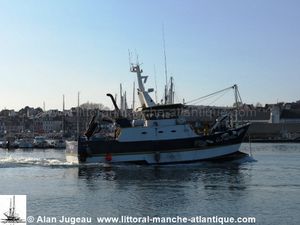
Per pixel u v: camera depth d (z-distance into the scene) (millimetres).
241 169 76625
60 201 49812
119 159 82000
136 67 85750
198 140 82062
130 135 82062
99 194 53750
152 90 84750
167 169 76750
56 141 181125
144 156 81625
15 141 183750
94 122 86812
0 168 80625
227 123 90188
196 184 60594
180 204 48062
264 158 105250
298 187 57688
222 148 83125
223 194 53250
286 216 42781
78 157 82938
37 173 73188
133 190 56375
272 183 61000
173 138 81875
